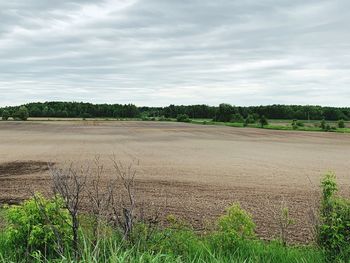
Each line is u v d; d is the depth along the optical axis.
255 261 7.53
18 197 17.55
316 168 30.53
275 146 54.44
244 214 8.81
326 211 7.88
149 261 6.25
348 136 81.25
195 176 25.22
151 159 35.69
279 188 21.00
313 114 179.00
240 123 144.38
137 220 7.99
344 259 7.21
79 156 37.75
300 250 8.48
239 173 27.12
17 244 7.56
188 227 11.81
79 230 7.36
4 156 37.50
